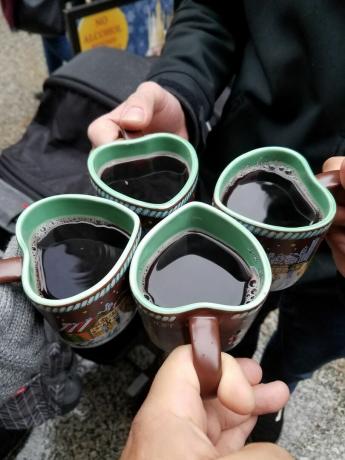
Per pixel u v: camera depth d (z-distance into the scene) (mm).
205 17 577
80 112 737
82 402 796
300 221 320
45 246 308
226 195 334
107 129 408
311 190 329
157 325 266
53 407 589
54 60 1182
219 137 600
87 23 889
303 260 313
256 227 288
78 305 259
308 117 515
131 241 278
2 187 667
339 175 327
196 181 331
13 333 335
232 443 330
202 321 250
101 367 831
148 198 334
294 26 491
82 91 722
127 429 773
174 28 600
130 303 307
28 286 264
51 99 771
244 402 255
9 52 1419
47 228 313
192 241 301
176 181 350
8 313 323
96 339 300
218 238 300
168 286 283
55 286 286
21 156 774
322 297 570
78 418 781
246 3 526
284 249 296
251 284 282
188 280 287
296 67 504
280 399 337
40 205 303
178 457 230
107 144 349
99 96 714
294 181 341
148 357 836
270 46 512
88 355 697
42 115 796
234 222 286
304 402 807
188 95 504
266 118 555
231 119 583
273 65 512
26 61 1396
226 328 265
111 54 777
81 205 308
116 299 283
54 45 1085
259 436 746
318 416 792
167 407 253
